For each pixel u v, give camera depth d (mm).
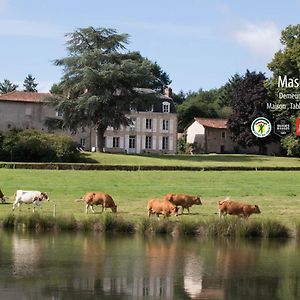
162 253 26391
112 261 24609
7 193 45719
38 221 31797
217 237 30469
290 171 70375
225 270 23516
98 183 53500
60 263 24078
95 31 91500
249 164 79188
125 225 31469
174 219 32688
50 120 90875
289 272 23344
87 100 85625
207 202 41750
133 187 50938
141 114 118625
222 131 128750
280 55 84688
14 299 19219
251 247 28156
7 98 108688
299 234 30594
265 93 108250
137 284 21266
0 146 76375
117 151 115938
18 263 23938
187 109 154625
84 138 112750
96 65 90375
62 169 64875
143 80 89562
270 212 36875
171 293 20281
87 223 31703
